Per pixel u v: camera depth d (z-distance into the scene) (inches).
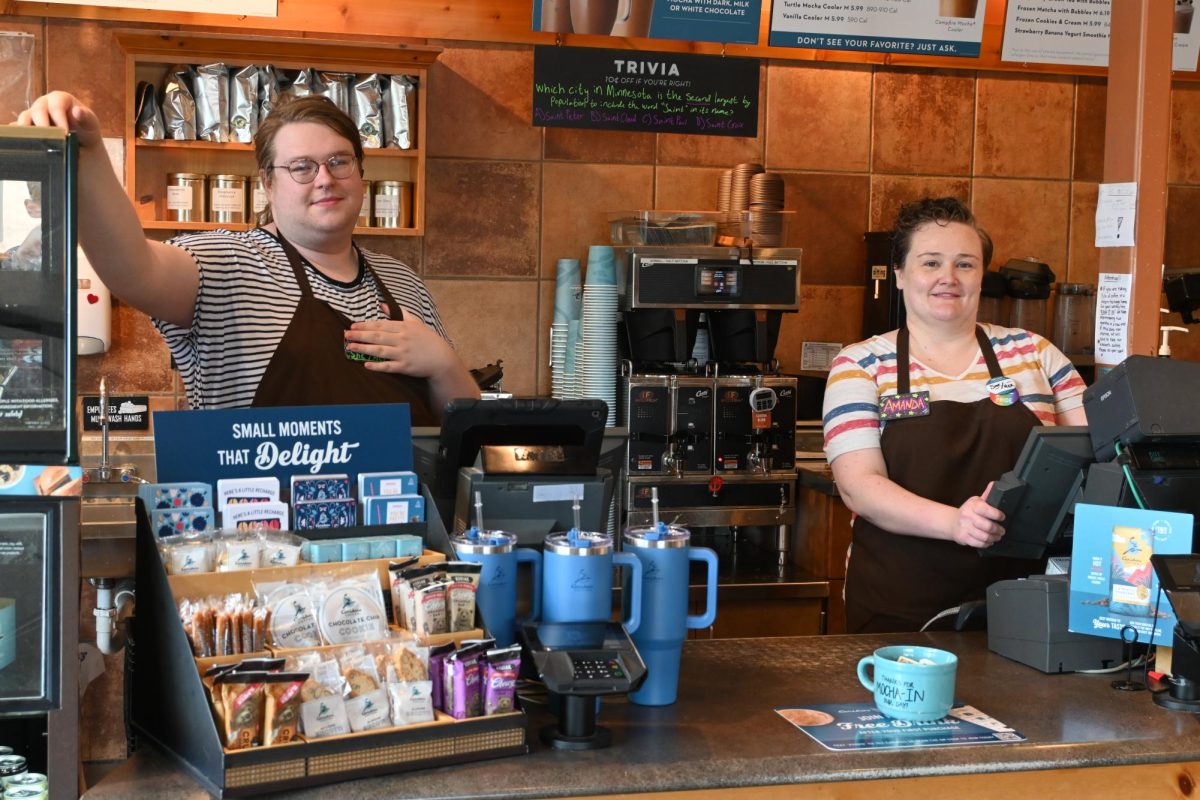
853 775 63.6
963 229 107.7
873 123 188.7
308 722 58.7
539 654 65.9
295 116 99.4
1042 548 91.5
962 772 64.7
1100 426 83.7
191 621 60.7
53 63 165.2
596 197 182.1
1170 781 68.6
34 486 57.6
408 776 60.3
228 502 69.4
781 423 163.3
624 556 70.4
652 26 164.2
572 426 76.2
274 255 100.7
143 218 162.7
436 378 103.0
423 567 66.6
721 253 159.5
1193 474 80.6
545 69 174.7
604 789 60.7
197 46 154.8
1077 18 172.9
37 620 58.1
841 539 160.7
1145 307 110.8
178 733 61.1
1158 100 109.5
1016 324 182.5
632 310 161.0
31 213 56.9
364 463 74.1
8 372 57.2
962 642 89.8
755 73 179.9
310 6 170.6
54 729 58.2
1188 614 73.5
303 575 65.7
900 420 107.3
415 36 174.2
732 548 178.2
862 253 189.5
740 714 71.2
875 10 166.4
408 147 163.0
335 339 99.7
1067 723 71.3
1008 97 191.9
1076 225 195.6
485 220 179.3
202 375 97.7
